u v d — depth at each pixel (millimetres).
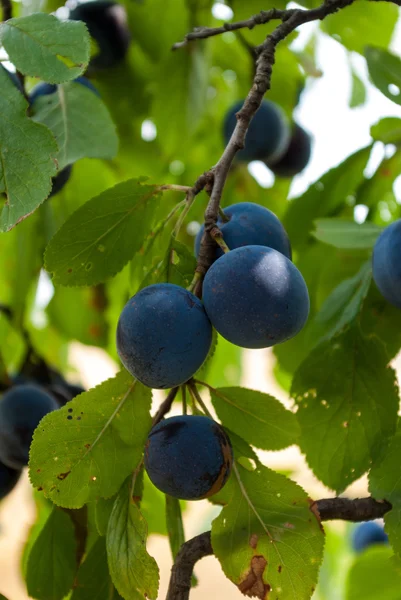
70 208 594
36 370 578
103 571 451
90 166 590
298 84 661
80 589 450
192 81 594
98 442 427
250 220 424
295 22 454
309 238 552
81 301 614
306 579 418
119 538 419
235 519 424
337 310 506
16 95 420
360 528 640
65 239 437
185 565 429
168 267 434
